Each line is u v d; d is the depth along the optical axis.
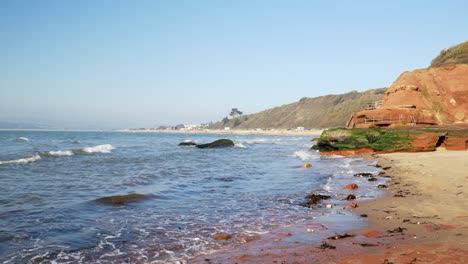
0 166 23.91
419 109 46.06
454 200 11.46
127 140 83.50
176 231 9.05
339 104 195.75
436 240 7.25
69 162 27.52
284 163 28.28
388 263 5.97
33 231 8.75
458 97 47.47
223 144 54.69
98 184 16.36
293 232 8.75
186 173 21.28
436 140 31.42
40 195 13.35
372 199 12.77
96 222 9.82
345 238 7.92
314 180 18.19
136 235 8.67
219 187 16.16
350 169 23.03
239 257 6.87
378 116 46.03
